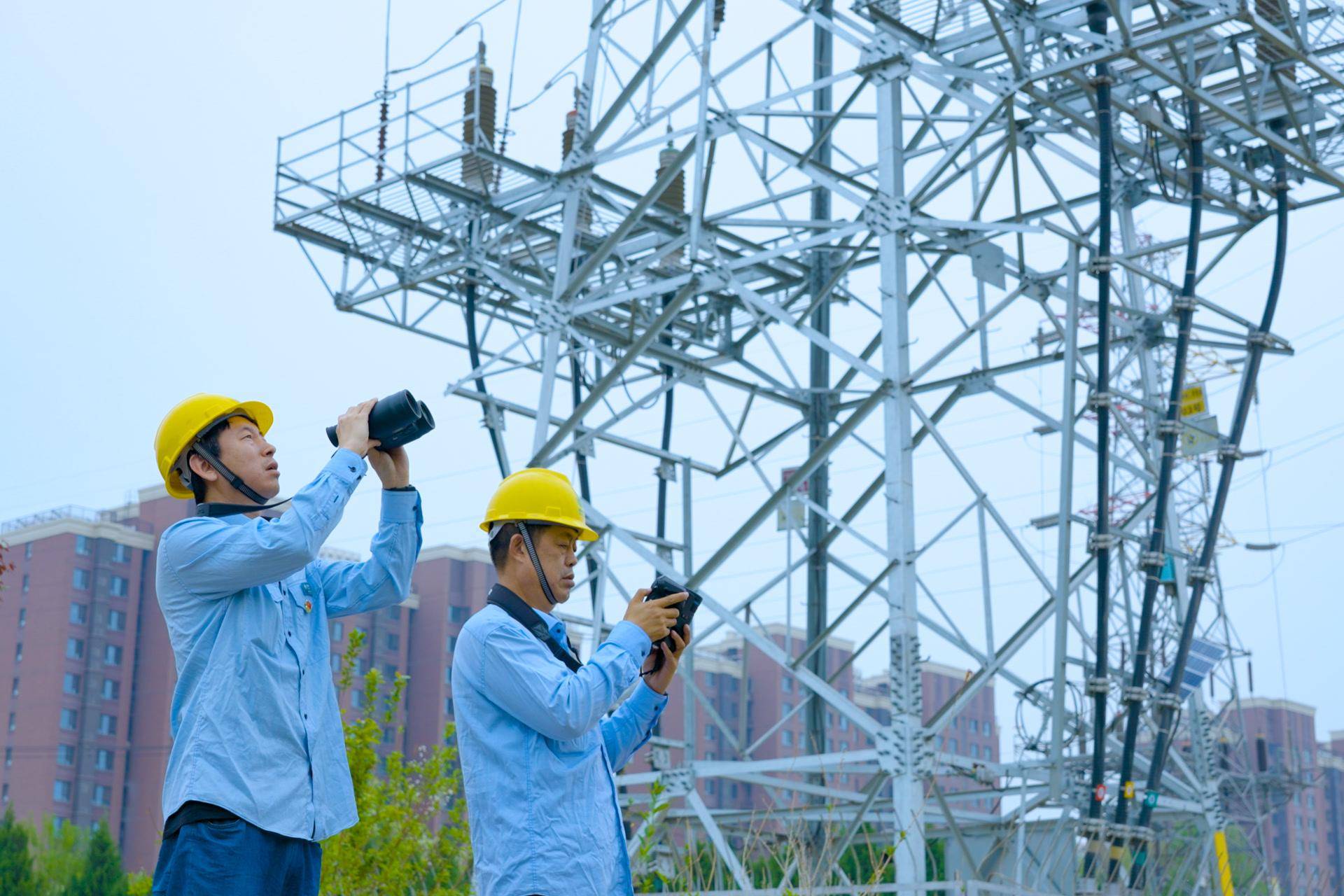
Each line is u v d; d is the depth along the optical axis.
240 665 4.48
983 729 90.31
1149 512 17.66
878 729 13.88
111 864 68.69
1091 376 17.52
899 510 14.23
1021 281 16.92
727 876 14.34
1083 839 14.69
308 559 4.50
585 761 4.68
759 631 17.97
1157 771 15.16
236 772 4.38
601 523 16.56
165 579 4.55
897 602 14.05
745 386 19.39
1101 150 15.27
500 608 4.76
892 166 15.10
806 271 20.22
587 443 18.23
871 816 16.36
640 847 12.40
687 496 19.88
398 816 12.69
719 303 20.42
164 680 81.56
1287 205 17.08
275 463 4.88
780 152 15.85
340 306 20.39
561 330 17.25
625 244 20.67
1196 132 16.41
